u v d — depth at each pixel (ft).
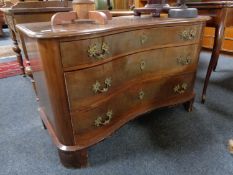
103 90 2.89
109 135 3.18
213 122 4.21
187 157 3.31
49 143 3.71
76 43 2.40
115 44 2.86
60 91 2.55
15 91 6.04
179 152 3.42
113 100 3.18
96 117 3.00
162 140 3.71
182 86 4.24
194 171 3.04
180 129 4.01
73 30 2.39
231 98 5.22
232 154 3.34
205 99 5.16
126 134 3.89
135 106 3.70
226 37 8.67
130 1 7.86
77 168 3.12
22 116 4.65
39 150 3.54
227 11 4.20
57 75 2.45
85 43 2.47
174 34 3.59
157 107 3.98
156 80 3.80
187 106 4.58
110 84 2.99
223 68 7.45
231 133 3.86
